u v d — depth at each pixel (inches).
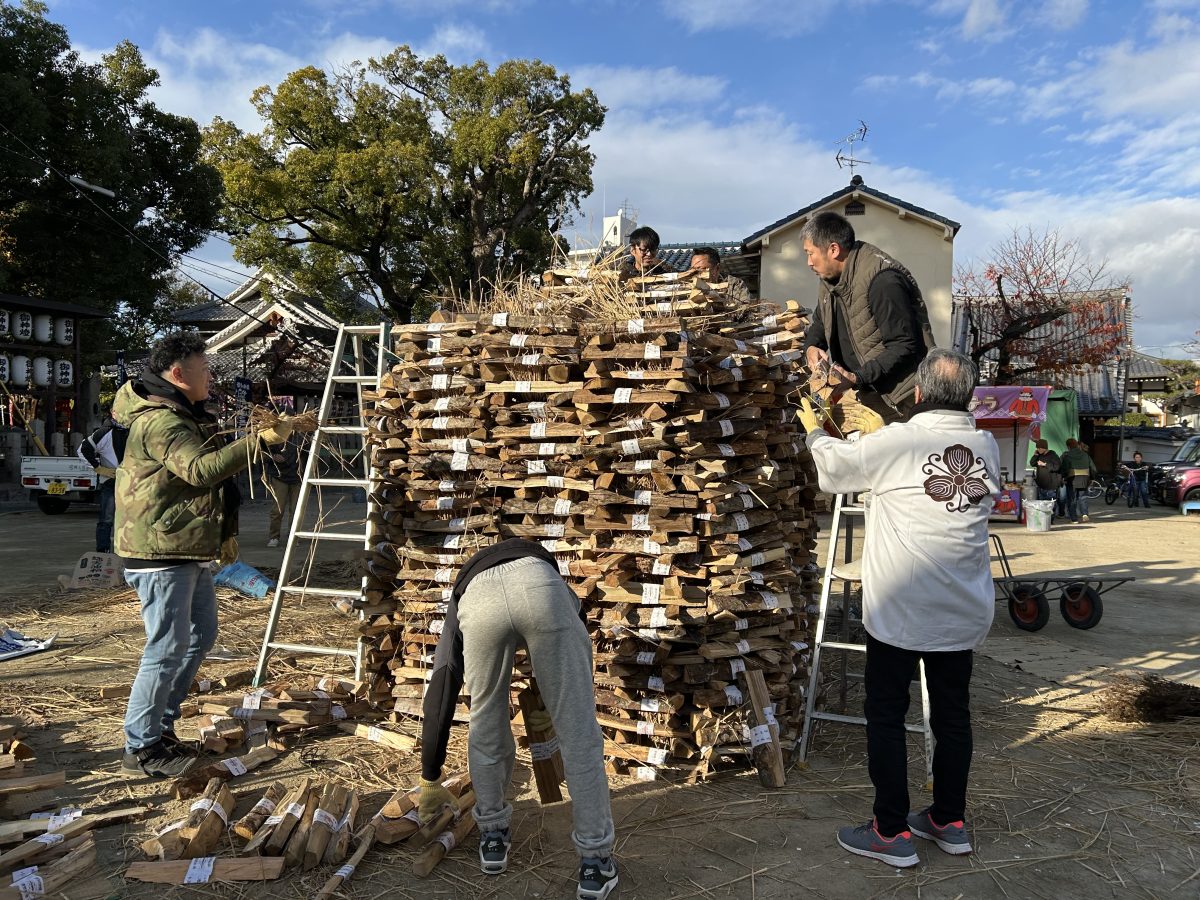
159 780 144.2
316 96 915.4
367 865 117.5
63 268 786.2
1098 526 664.4
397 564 170.6
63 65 757.9
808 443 135.3
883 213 757.3
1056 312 946.1
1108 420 1581.0
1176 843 127.5
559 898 109.7
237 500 159.2
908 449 122.3
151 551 140.0
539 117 937.5
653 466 146.9
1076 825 133.0
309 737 166.6
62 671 207.2
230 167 898.1
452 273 957.2
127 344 1091.9
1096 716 190.5
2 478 674.8
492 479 157.2
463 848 123.5
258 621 261.9
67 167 737.6
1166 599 352.5
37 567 358.3
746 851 122.5
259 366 916.0
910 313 164.1
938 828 124.0
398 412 172.6
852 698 202.5
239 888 110.6
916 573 119.0
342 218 947.3
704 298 166.2
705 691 149.1
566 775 108.8
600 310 163.0
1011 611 295.0
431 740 119.7
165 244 831.7
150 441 139.3
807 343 190.1
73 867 111.6
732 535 150.5
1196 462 838.5
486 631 110.9
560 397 153.7
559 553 154.9
